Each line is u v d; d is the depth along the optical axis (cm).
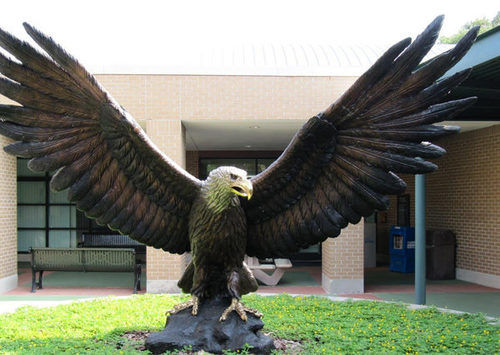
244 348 413
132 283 1074
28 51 311
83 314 607
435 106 354
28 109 344
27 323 562
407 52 330
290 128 1023
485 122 969
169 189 398
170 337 419
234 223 393
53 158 358
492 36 526
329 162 389
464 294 935
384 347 462
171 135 922
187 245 447
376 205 384
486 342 486
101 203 388
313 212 405
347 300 720
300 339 498
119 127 354
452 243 1131
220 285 445
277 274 1034
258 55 1095
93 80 333
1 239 944
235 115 923
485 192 1041
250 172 1455
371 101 354
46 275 1185
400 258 1228
